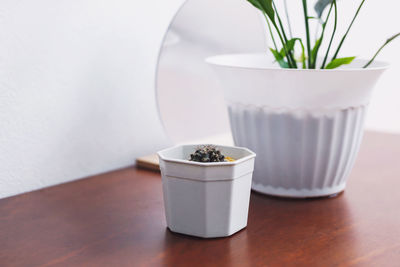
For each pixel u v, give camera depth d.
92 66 0.77
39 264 0.58
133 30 0.81
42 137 0.74
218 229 0.62
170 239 0.63
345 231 0.64
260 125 0.70
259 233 0.64
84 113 0.78
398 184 0.76
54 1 0.73
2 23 0.69
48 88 0.74
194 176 0.61
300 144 0.69
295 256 0.59
